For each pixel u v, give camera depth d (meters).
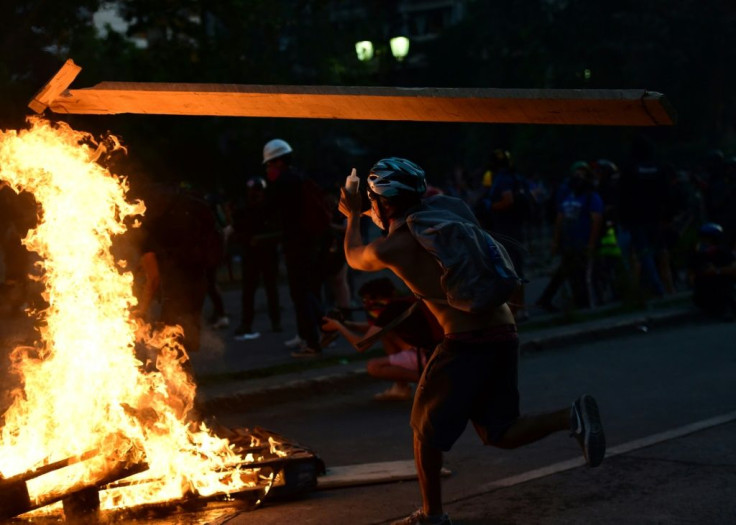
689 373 9.18
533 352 10.67
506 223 11.99
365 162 28.89
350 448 6.87
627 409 7.70
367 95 4.63
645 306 12.94
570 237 12.98
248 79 15.33
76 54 13.70
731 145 45.47
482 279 4.32
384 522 5.07
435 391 4.51
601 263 13.53
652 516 4.99
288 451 5.61
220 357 10.34
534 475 5.84
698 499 5.25
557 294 14.99
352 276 13.57
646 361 9.95
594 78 48.47
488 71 51.91
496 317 4.54
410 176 4.54
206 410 7.99
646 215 13.68
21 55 12.81
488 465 6.15
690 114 48.06
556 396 8.43
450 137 43.75
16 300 12.02
